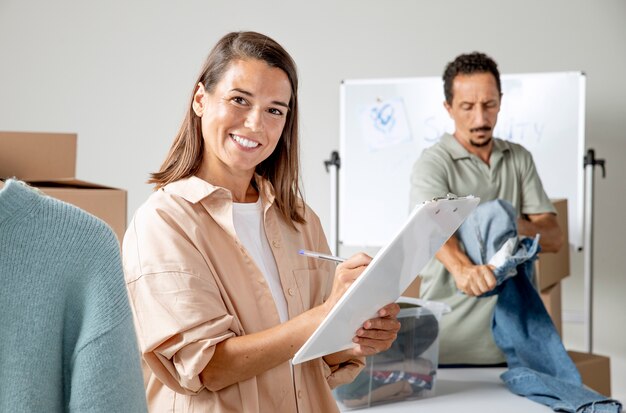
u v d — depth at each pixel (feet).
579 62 12.26
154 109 13.17
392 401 6.11
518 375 6.42
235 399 4.05
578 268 12.28
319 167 12.89
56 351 2.64
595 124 12.26
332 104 12.82
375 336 4.22
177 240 4.02
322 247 4.85
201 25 13.05
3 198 2.56
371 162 11.52
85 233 2.71
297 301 4.42
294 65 4.37
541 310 6.76
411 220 3.40
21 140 5.89
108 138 13.24
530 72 12.35
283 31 12.88
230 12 12.98
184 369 3.92
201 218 4.18
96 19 13.19
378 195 11.48
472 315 7.59
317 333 3.53
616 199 12.24
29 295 2.59
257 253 4.39
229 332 4.03
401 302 6.35
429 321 6.21
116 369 2.68
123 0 13.14
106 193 5.82
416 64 12.60
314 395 4.41
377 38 12.67
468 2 12.42
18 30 13.24
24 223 2.61
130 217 13.23
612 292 12.30
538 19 12.30
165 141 13.19
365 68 12.72
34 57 13.24
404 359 6.11
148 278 3.95
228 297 4.13
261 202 4.52
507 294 6.77
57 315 2.64
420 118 11.41
